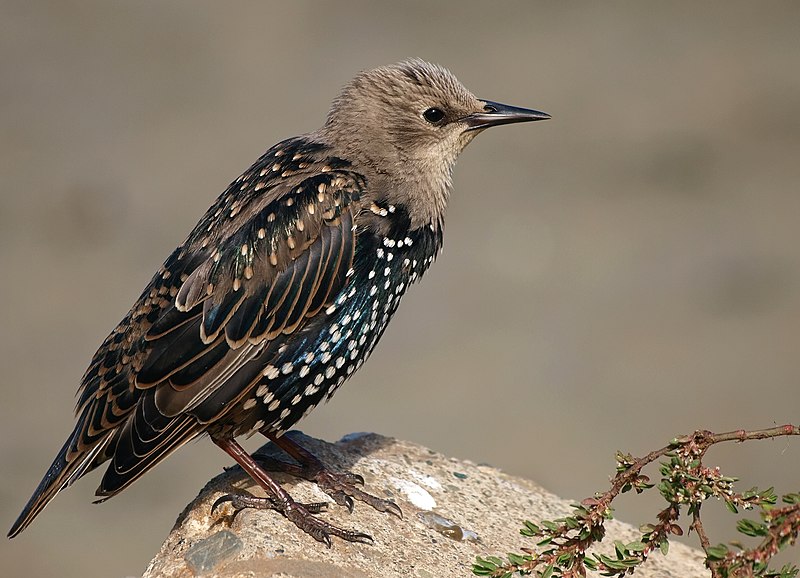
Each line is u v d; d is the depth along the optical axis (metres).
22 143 20.56
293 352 6.86
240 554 6.34
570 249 17.19
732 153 19.47
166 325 6.67
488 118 7.74
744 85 21.38
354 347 7.13
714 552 5.38
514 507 7.60
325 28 24.50
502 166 19.39
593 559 6.28
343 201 7.11
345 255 6.98
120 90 22.55
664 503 12.45
